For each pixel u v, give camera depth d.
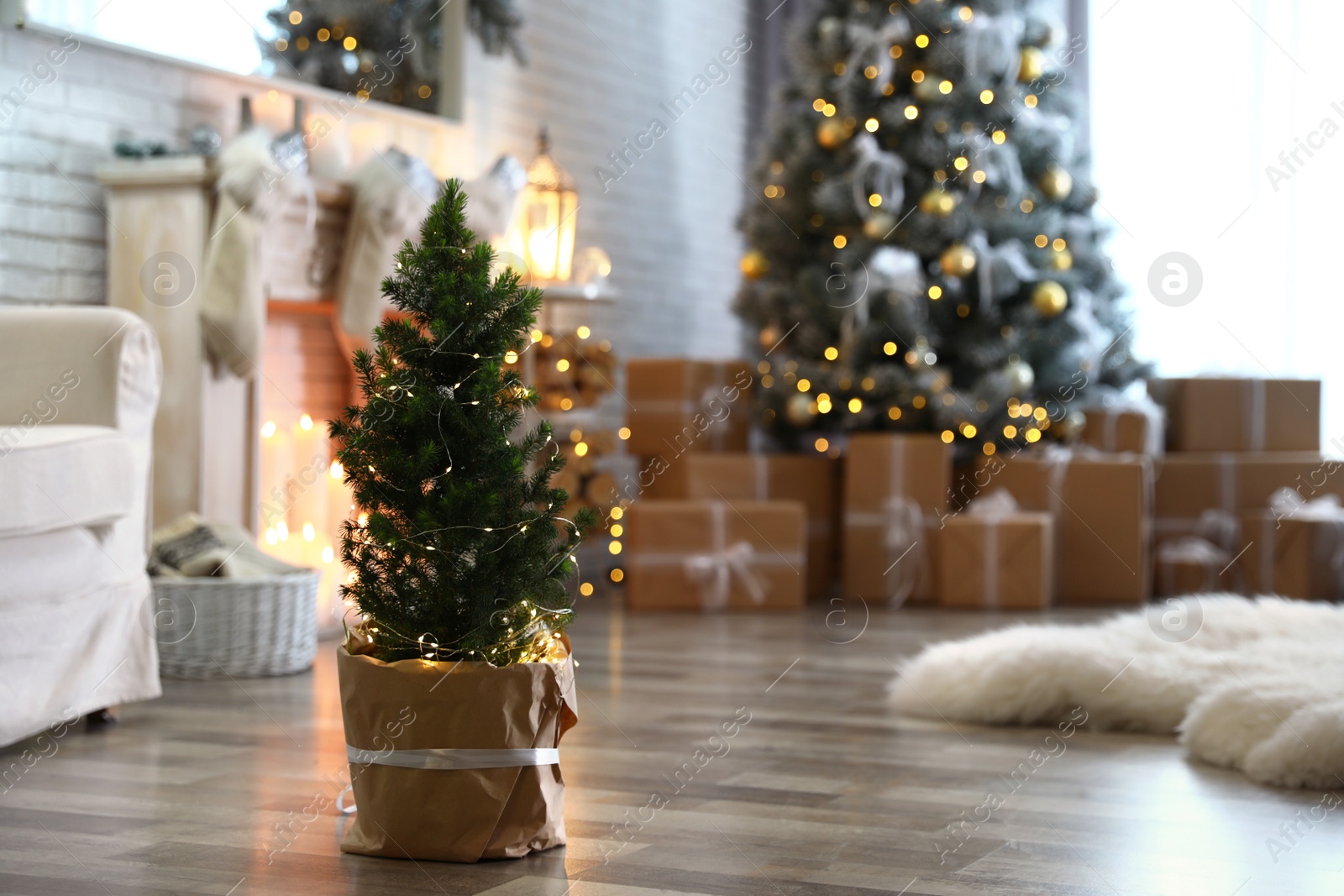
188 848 1.68
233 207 3.36
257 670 3.06
